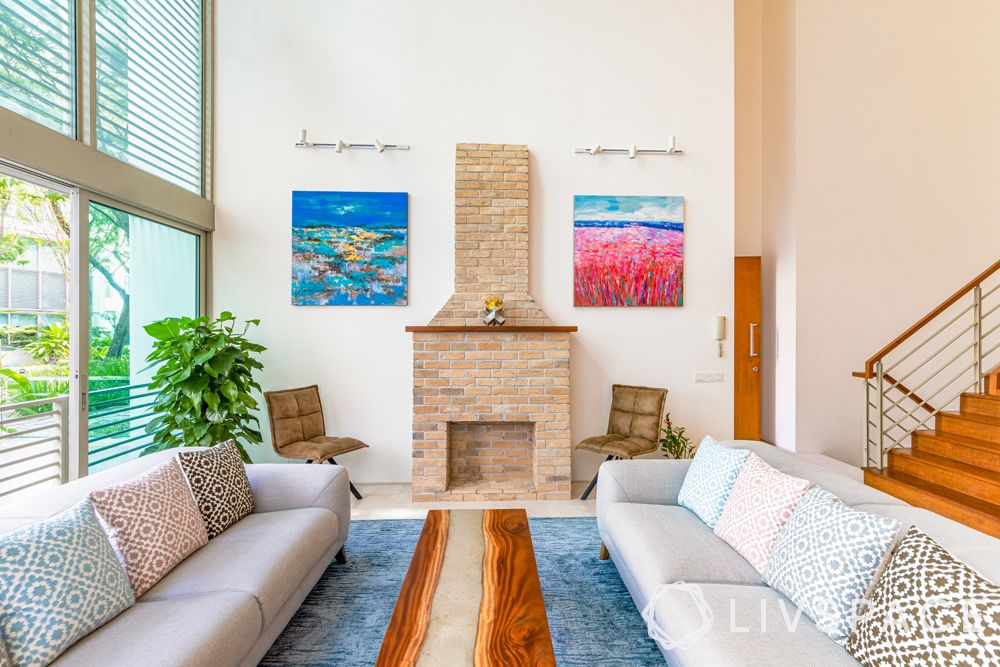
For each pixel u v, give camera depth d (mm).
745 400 4551
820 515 1553
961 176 4320
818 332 4270
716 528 2012
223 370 3139
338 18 3922
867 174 4289
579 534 2912
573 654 1818
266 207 3902
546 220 3980
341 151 3922
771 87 4645
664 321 4035
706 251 4059
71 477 2602
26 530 1355
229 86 3891
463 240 3854
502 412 3625
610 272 3990
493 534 2055
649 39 4027
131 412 3109
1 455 2283
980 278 3244
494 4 3967
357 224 3902
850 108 4277
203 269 3816
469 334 3623
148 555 1613
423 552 1887
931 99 4316
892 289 4297
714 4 4059
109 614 1381
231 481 2146
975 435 2938
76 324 2633
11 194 2312
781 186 4469
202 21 3812
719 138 4062
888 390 4043
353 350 3924
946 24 4293
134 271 3121
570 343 4000
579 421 3996
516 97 3975
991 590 1061
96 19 2842
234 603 1516
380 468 3928
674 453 3803
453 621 1433
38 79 2408
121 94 3021
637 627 1984
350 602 2162
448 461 3736
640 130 4027
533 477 3762
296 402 3596
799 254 4266
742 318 4551
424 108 3941
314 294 3889
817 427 4262
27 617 1206
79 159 2559
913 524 1686
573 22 3996
